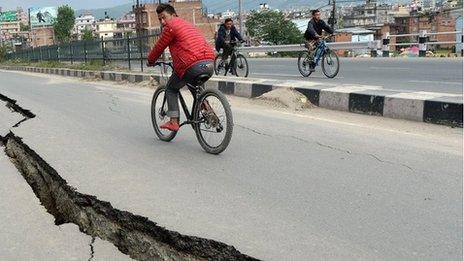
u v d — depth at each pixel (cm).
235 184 470
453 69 1420
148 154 593
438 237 347
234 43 1366
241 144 625
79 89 1466
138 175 508
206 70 566
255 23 5300
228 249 341
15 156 679
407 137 625
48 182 544
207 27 7900
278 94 919
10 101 1207
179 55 565
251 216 391
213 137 577
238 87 1073
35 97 1257
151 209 411
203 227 372
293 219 383
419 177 471
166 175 505
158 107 665
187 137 677
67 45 2992
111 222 418
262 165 529
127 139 682
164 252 372
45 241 385
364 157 544
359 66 1694
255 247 338
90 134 726
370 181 464
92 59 2472
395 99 743
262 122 761
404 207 400
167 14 570
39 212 448
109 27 14700
